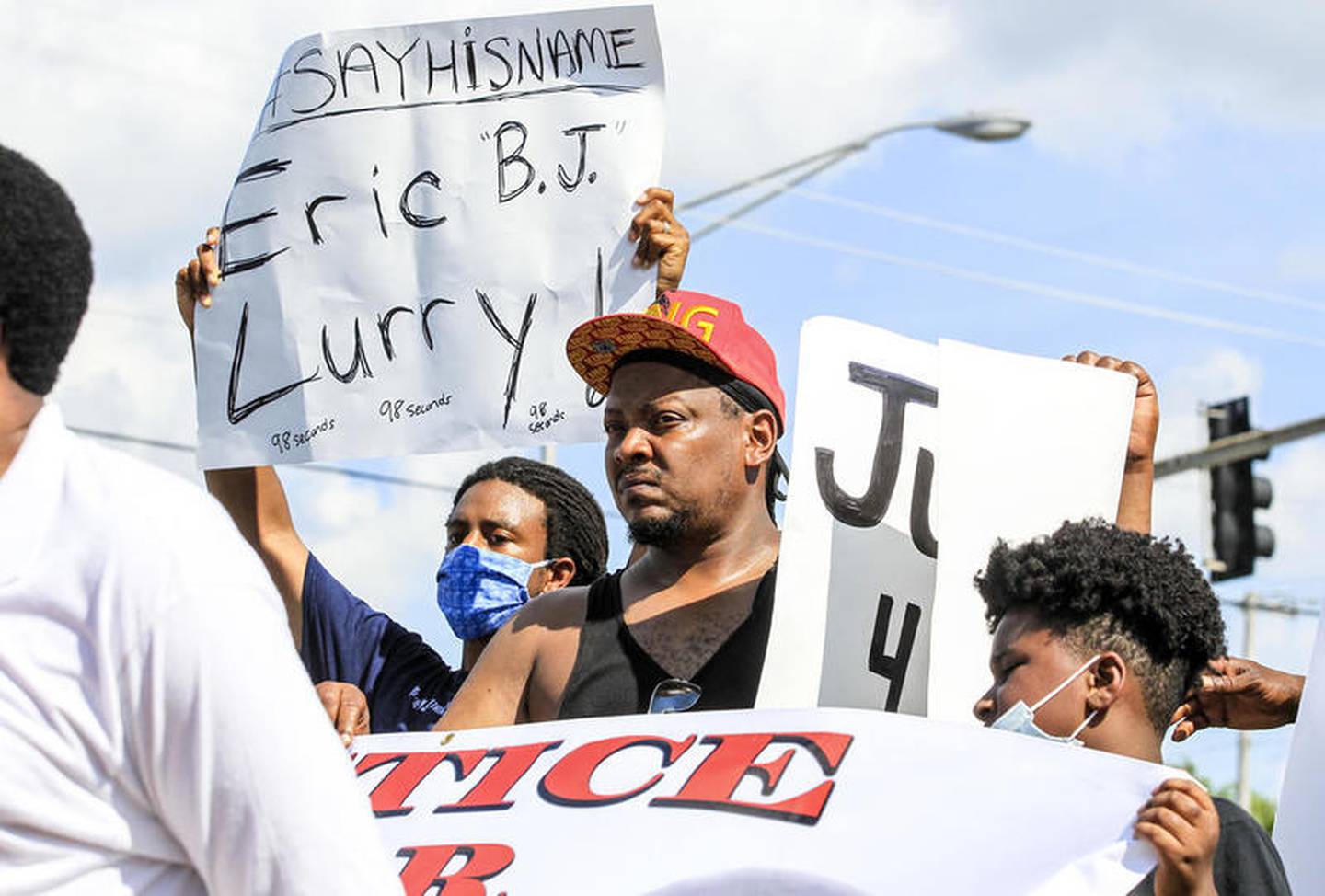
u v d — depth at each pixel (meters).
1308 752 3.35
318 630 4.39
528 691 3.55
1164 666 2.98
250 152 4.34
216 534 2.03
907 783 2.65
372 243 4.22
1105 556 2.98
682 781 2.77
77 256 2.09
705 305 3.67
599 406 4.05
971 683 3.36
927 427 3.58
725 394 3.57
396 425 4.14
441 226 4.19
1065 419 3.53
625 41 4.18
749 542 3.59
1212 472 15.70
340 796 1.99
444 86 4.24
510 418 4.09
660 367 3.58
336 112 4.28
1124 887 2.53
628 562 4.02
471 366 4.12
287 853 1.95
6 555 1.95
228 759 1.94
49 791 1.96
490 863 2.75
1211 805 2.55
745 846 2.64
